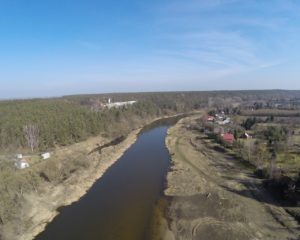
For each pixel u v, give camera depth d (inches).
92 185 2224.4
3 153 3002.0
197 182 2215.8
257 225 1557.6
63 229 1567.4
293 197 1809.8
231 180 2244.1
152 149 3388.3
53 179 2224.4
